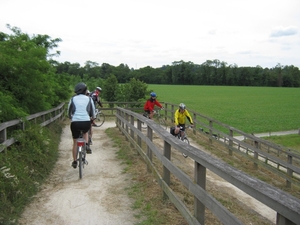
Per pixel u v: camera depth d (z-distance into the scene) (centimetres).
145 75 13350
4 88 727
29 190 497
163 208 439
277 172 807
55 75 1502
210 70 13125
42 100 870
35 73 777
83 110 597
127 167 669
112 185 557
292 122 2416
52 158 724
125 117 1051
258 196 205
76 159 606
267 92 7950
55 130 1128
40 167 614
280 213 184
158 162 713
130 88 2231
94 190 532
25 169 538
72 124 596
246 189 220
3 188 432
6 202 421
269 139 1691
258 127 2116
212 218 436
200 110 3394
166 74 13362
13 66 716
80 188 542
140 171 626
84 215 433
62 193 516
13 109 637
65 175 622
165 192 443
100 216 430
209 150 1091
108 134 1151
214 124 2200
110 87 2394
